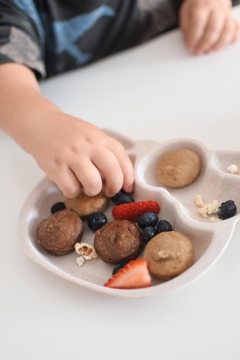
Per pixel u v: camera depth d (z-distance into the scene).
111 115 0.53
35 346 0.33
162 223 0.38
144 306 0.34
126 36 0.67
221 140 0.45
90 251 0.38
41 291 0.36
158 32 0.69
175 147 0.44
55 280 0.37
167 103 0.52
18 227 0.40
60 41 0.63
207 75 0.54
